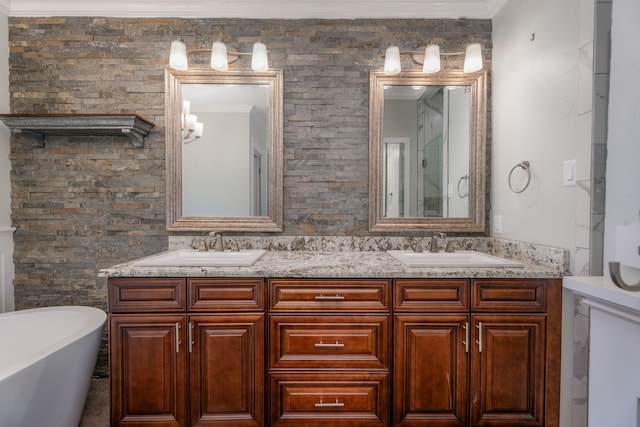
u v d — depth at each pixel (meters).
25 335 1.73
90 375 1.56
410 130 1.98
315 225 1.98
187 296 1.42
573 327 1.39
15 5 1.90
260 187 1.96
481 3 1.94
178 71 1.93
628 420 0.84
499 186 1.89
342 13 1.95
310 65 1.96
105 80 1.94
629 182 1.07
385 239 1.97
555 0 1.46
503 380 1.41
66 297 1.95
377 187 1.97
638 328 0.82
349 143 1.97
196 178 1.96
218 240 1.85
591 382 0.97
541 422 1.40
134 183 1.95
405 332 1.42
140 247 1.96
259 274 1.41
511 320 1.41
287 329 1.43
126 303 1.41
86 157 1.94
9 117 1.74
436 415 1.42
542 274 1.39
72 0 1.89
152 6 1.92
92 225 1.95
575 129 1.34
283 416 1.43
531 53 1.62
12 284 1.94
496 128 1.92
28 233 1.94
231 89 1.96
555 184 1.46
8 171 1.92
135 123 1.79
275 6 1.93
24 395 1.20
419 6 1.95
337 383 1.43
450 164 1.99
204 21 1.95
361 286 1.42
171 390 1.42
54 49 1.93
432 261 1.70
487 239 1.97
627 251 0.97
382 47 1.96
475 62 1.81
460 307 1.41
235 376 1.42
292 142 1.97
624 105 1.09
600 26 1.23
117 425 1.41
